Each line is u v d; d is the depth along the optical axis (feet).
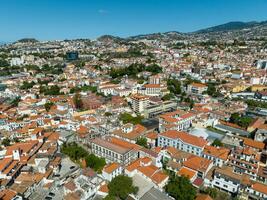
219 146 513.86
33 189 396.98
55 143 548.31
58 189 403.34
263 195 360.89
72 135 617.62
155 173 409.08
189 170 424.46
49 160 470.80
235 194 384.47
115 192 367.25
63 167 472.44
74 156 497.46
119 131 572.92
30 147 500.33
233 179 385.09
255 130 601.21
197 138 495.00
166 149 481.05
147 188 385.91
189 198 355.56
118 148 472.44
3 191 362.33
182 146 502.38
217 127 641.81
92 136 577.84
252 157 437.17
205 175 416.46
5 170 415.64
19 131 599.98
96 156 480.23
